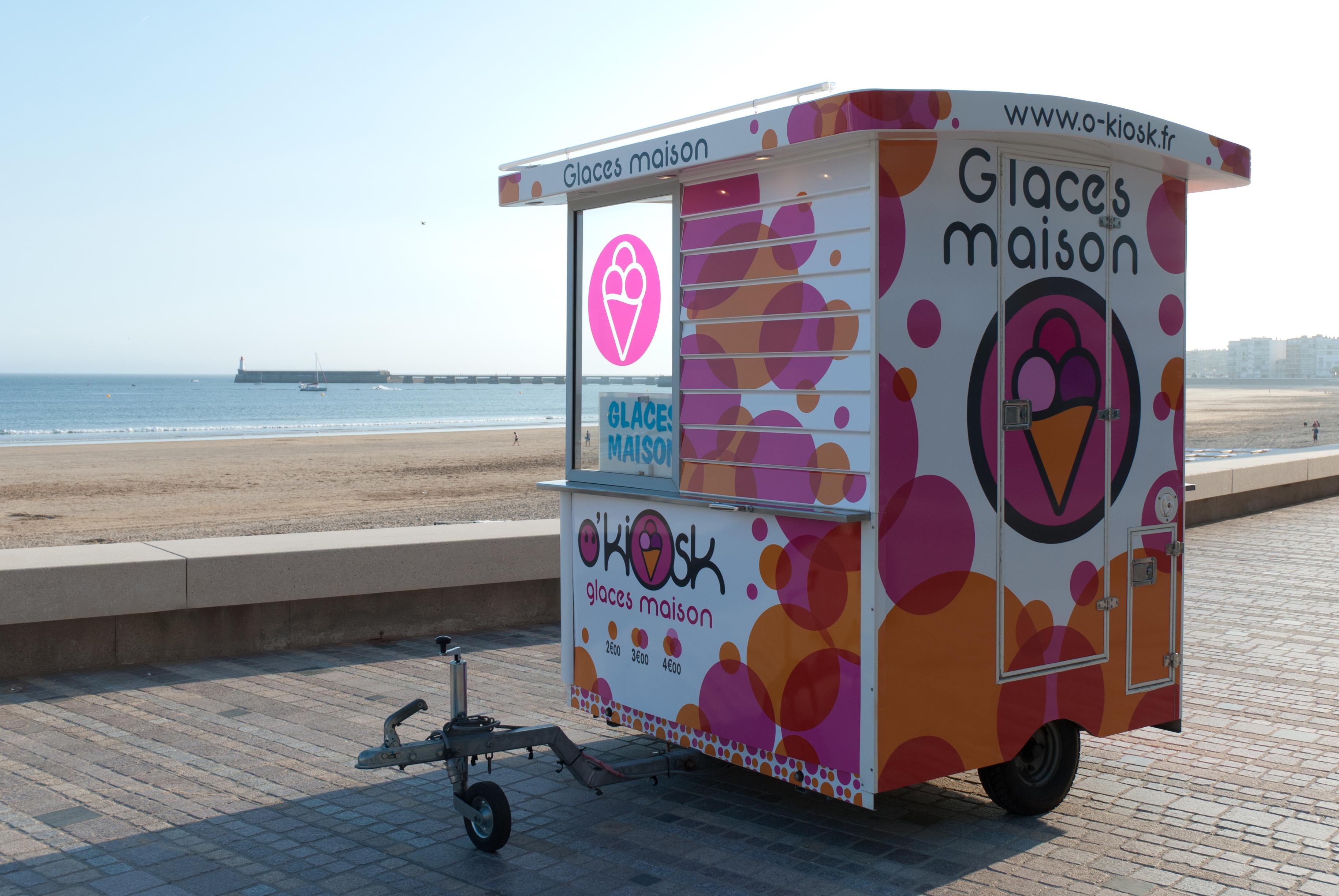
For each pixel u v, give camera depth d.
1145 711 4.71
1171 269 4.72
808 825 4.32
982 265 4.03
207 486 29.38
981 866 3.91
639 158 4.57
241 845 4.11
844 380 3.90
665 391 4.69
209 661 6.88
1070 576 4.38
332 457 39.66
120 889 3.72
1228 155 4.66
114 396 147.00
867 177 3.79
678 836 4.21
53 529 21.14
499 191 5.39
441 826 4.32
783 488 4.16
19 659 6.43
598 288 5.08
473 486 29.05
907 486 3.87
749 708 4.33
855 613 3.88
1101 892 3.70
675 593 4.65
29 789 4.67
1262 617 8.30
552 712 5.86
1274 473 14.55
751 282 4.26
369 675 6.57
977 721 4.10
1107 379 4.46
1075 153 4.29
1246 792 4.69
